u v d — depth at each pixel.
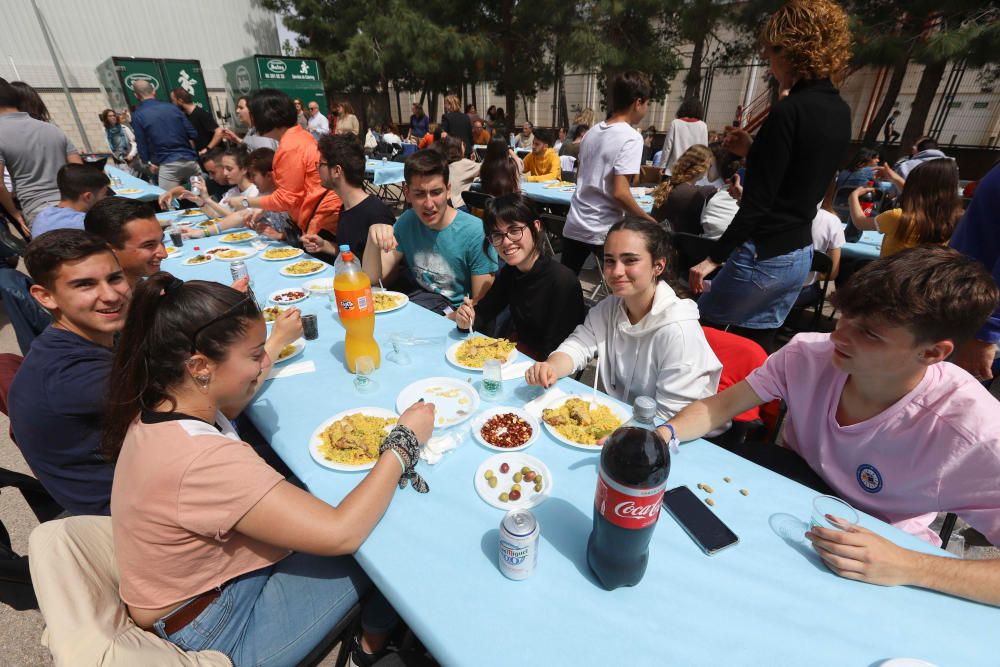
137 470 0.90
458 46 12.98
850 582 0.91
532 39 13.41
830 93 1.96
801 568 0.94
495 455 1.26
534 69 13.99
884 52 8.03
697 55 11.68
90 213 2.04
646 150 10.28
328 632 1.13
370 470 1.15
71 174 3.01
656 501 0.79
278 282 2.64
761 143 2.06
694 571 0.94
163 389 0.97
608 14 11.41
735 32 11.20
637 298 1.65
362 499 1.02
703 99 12.99
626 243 1.52
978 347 1.61
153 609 0.96
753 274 2.31
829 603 0.87
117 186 5.31
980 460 0.99
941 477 1.06
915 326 0.92
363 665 1.22
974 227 1.70
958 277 0.88
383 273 2.83
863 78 13.10
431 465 1.23
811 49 1.89
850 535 0.92
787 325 3.93
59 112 11.83
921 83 9.55
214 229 3.75
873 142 10.60
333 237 3.81
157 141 6.45
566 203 4.98
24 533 2.10
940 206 2.58
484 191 4.04
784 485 1.14
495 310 2.46
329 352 1.85
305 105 12.17
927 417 1.05
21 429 1.32
